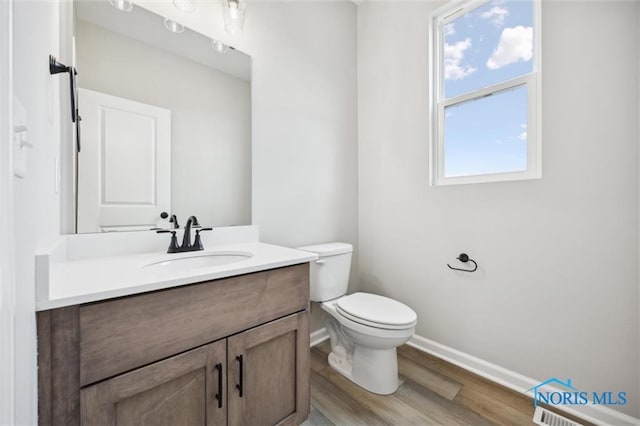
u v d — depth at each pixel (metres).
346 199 2.19
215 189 1.47
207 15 1.44
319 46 1.98
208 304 0.86
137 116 1.23
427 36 1.82
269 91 1.69
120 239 1.17
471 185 1.63
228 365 0.91
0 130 0.30
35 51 0.59
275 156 1.73
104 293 0.67
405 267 1.97
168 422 0.80
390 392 1.43
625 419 1.16
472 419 1.26
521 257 1.45
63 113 1.05
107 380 0.68
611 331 1.20
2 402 0.31
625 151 1.16
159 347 0.77
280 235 1.76
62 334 0.62
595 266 1.24
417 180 1.89
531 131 1.45
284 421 1.10
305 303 1.17
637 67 1.12
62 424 0.63
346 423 1.24
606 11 1.19
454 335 1.72
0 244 0.30
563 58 1.30
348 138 2.20
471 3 1.66
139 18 1.24
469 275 1.65
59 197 0.99
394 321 1.33
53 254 0.81
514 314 1.47
